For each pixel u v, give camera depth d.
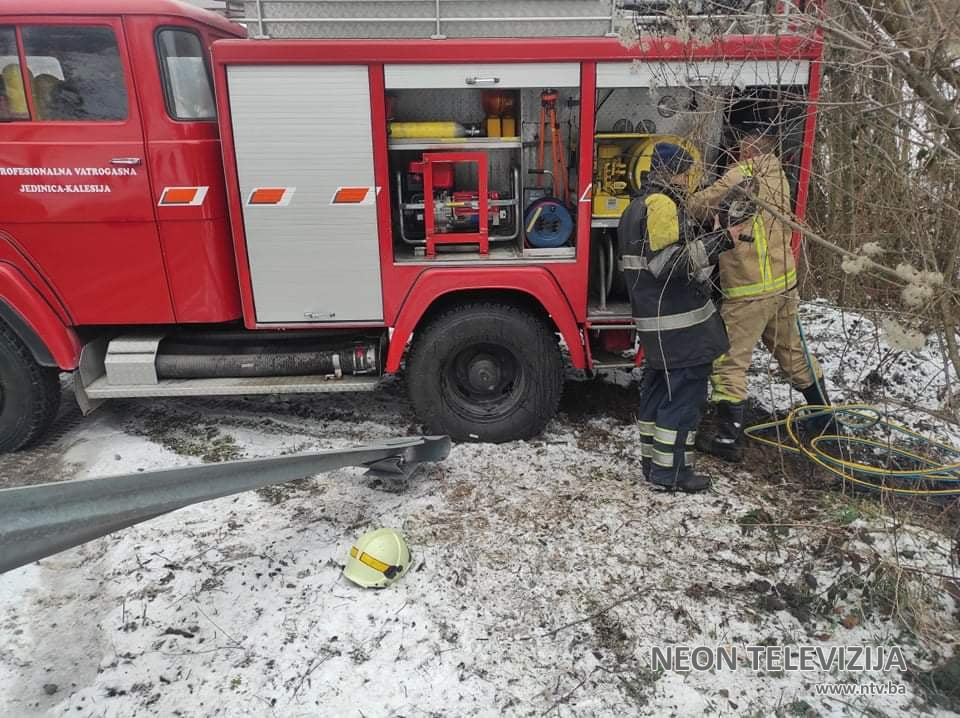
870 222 2.97
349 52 3.22
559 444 3.88
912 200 2.48
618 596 2.65
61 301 3.60
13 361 3.72
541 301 3.60
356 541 2.99
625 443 3.93
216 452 3.91
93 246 3.52
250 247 3.52
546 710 2.19
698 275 2.93
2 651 2.48
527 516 3.17
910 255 2.60
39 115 3.38
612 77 3.30
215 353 3.87
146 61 3.32
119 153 3.39
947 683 2.25
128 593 2.72
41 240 3.50
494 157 3.96
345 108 3.32
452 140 3.51
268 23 3.31
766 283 3.43
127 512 2.12
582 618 2.55
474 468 3.63
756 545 2.92
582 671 2.33
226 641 2.47
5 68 3.33
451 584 2.72
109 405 4.61
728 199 2.87
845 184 3.44
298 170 3.41
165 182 3.44
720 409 3.66
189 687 2.29
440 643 2.44
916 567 2.71
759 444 3.88
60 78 3.35
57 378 3.99
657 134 3.64
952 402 2.53
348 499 3.35
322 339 3.98
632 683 2.29
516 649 2.41
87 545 3.05
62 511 1.92
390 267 3.58
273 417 4.41
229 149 3.36
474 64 3.27
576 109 3.86
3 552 1.74
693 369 3.13
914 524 3.03
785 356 3.75
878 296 3.00
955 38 1.98
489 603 2.62
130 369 3.79
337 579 2.76
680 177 2.97
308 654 2.40
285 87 3.28
